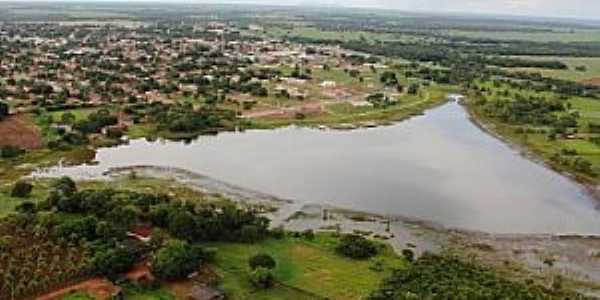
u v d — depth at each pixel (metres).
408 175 165.50
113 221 115.31
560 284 105.44
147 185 146.38
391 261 110.38
